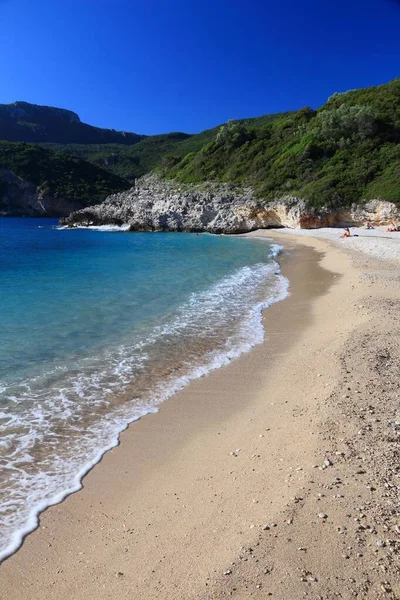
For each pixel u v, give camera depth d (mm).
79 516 4188
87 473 4953
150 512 4176
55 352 8883
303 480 4332
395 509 3768
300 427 5594
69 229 60531
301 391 6930
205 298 14156
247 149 60031
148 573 3328
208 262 23156
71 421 6203
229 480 4594
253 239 39125
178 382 7645
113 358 8695
